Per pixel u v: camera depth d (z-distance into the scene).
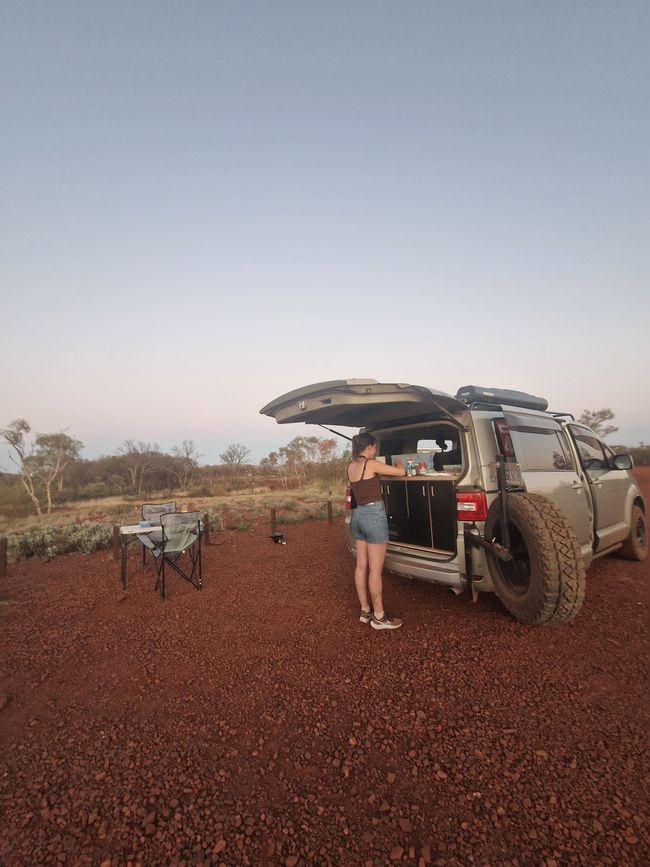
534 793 2.21
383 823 2.08
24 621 4.94
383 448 5.92
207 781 2.40
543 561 3.56
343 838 2.01
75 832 2.09
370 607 4.85
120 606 5.36
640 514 6.59
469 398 4.84
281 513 13.02
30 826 2.13
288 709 3.05
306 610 4.93
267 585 5.96
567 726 2.71
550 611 3.60
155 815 2.17
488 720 2.81
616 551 6.66
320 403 4.32
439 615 4.54
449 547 4.50
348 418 5.26
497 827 2.03
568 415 6.08
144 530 5.89
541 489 4.45
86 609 5.29
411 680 3.34
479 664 3.50
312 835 2.04
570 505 4.82
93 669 3.77
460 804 2.17
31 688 3.47
